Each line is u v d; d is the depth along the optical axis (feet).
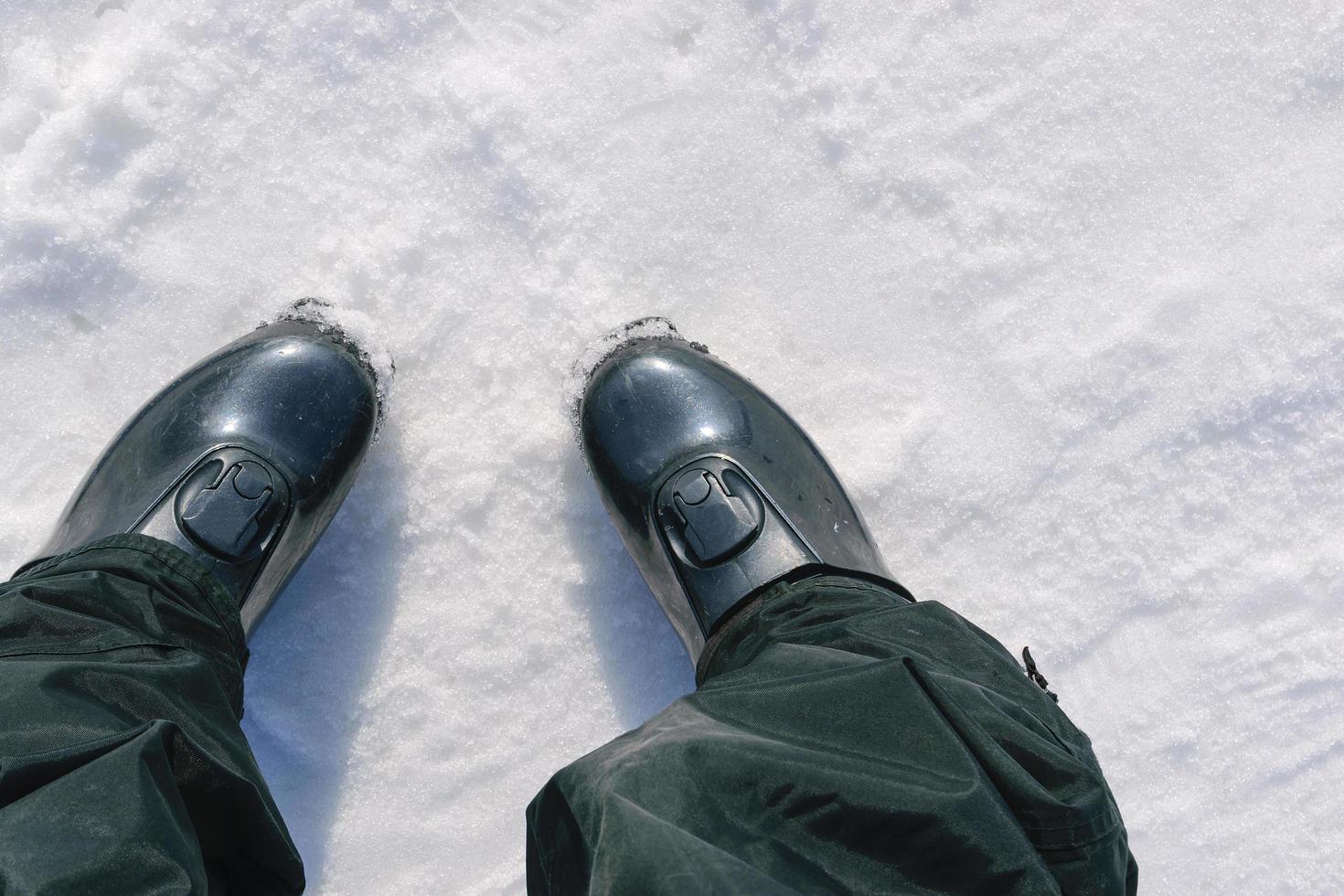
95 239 3.90
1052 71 4.25
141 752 2.16
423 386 3.99
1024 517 4.13
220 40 3.99
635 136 4.12
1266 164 4.26
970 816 2.07
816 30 4.16
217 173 3.99
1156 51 4.27
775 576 3.43
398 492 3.94
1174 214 4.24
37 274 3.89
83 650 2.49
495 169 4.05
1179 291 4.19
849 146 4.17
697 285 4.13
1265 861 4.04
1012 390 4.16
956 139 4.20
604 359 3.93
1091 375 4.16
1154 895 4.03
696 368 3.85
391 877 3.84
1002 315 4.18
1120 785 4.07
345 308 3.95
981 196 4.19
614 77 4.12
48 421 3.92
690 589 3.49
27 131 3.91
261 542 3.38
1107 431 4.17
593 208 4.08
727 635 3.26
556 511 3.98
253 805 2.55
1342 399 4.18
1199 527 4.16
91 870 1.95
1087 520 4.14
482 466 3.97
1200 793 4.07
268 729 3.84
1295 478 4.17
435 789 3.88
